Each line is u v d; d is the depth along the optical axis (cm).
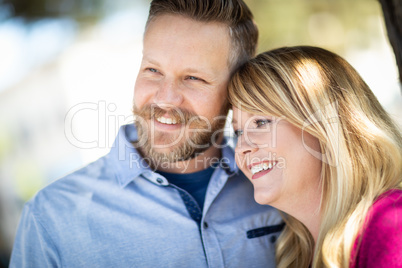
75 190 179
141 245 172
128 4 565
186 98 173
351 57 634
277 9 492
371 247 142
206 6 171
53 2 394
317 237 172
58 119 877
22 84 872
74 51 816
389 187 158
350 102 166
